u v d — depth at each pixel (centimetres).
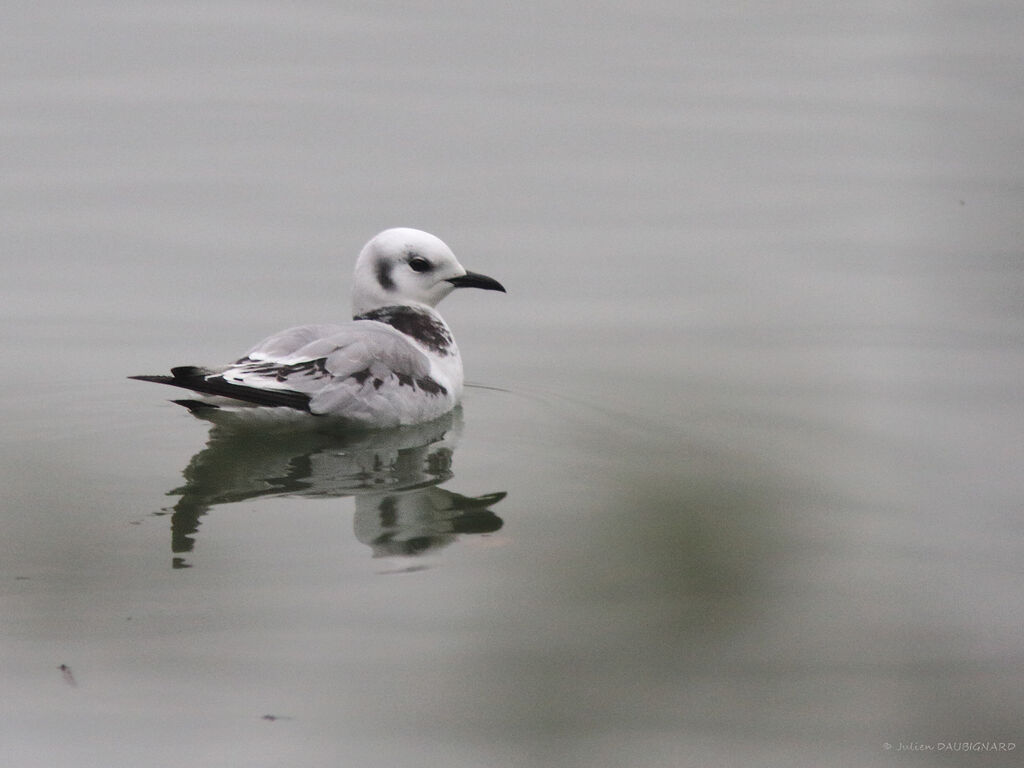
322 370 1466
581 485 1370
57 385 1677
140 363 1748
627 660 1018
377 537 1252
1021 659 1057
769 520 1088
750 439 1522
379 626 1091
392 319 1658
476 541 1237
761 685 1020
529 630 1069
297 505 1324
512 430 1545
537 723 977
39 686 1015
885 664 1052
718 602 969
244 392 1407
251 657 1050
